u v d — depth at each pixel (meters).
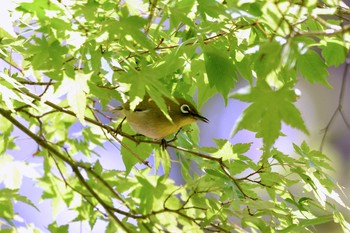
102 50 9.23
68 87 8.52
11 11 8.96
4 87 8.84
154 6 8.70
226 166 9.80
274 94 6.10
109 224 11.92
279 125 5.97
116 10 8.95
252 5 8.46
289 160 9.73
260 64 8.46
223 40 9.53
